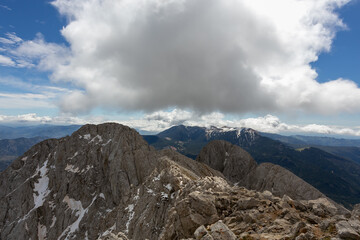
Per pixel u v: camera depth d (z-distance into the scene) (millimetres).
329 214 20797
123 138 142125
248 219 21125
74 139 155625
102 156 140125
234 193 28406
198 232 18141
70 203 123500
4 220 125188
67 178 134875
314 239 15227
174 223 27031
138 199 80750
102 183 129250
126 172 123688
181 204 26547
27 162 159250
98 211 113312
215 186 35469
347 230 14656
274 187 126375
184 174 79375
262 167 145875
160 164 95375
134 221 69062
